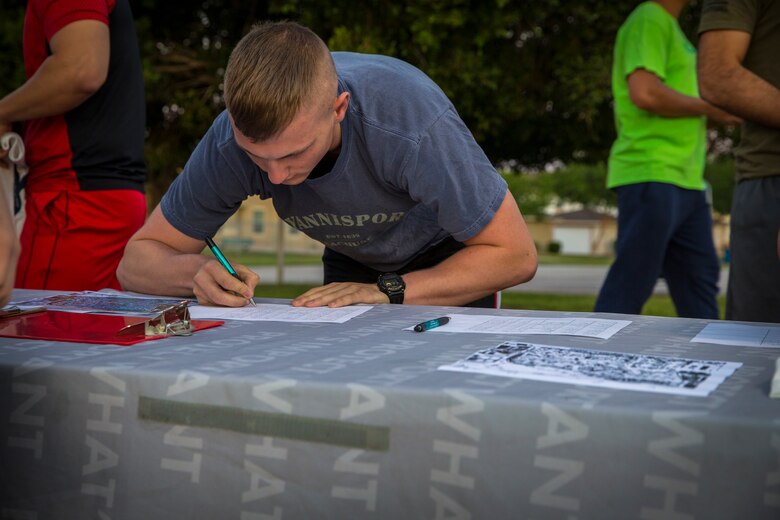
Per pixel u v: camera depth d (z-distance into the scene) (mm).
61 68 2471
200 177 2000
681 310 3789
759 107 2336
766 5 2365
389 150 1833
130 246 2125
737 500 793
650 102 3406
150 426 1008
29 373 1062
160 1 8359
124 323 1430
